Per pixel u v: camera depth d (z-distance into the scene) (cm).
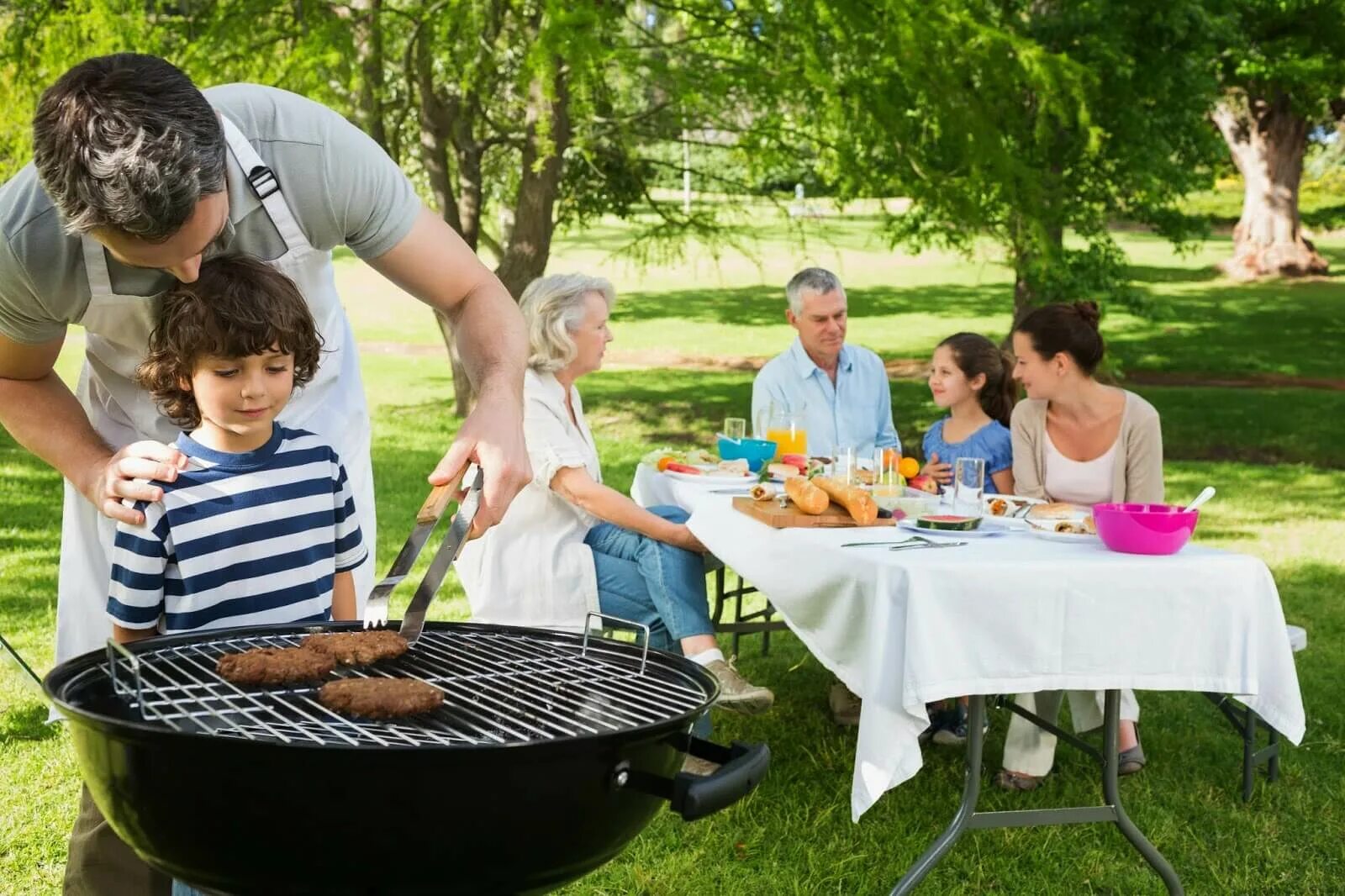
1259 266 2684
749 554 346
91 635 225
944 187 961
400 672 177
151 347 192
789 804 361
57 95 147
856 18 892
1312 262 2675
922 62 892
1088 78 974
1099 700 387
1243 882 320
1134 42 1166
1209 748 420
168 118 149
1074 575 283
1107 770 303
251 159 192
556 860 147
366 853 138
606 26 881
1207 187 1446
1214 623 290
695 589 383
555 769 139
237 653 175
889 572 281
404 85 1091
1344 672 491
